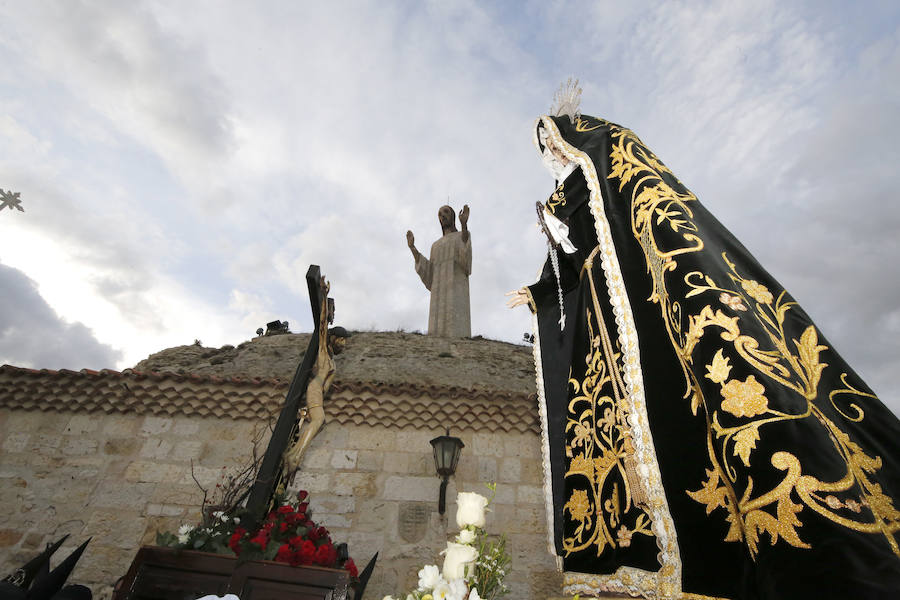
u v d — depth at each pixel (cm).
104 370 706
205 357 1053
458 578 163
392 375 1020
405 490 675
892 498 109
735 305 147
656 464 161
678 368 168
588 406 221
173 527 613
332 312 499
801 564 103
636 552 167
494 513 663
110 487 639
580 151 248
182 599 260
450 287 1605
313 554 289
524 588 609
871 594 89
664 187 196
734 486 123
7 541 589
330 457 691
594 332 231
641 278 190
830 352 140
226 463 663
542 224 279
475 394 739
